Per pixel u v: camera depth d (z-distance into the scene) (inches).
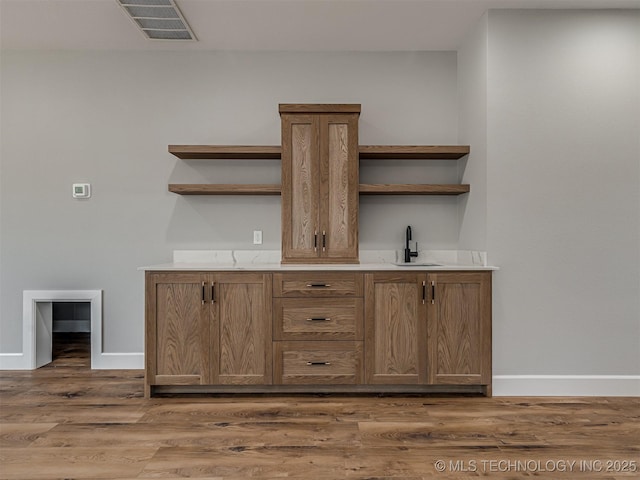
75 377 134.0
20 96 142.9
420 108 145.3
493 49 120.1
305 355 118.6
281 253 131.0
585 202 120.3
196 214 144.4
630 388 119.3
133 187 143.9
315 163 130.6
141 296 143.7
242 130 144.9
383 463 81.8
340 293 118.8
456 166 145.1
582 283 120.2
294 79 144.9
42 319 147.6
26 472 78.4
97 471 78.7
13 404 111.3
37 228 143.3
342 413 106.1
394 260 144.1
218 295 118.1
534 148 120.2
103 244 143.8
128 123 143.9
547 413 106.3
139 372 139.3
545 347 120.1
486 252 120.6
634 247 120.3
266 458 83.5
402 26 128.6
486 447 88.4
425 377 118.2
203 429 96.5
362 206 144.6
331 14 121.1
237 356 118.3
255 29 129.4
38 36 133.8
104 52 143.6
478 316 118.3
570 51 119.9
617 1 116.1
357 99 145.3
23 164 143.0
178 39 135.8
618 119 120.3
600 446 89.0
